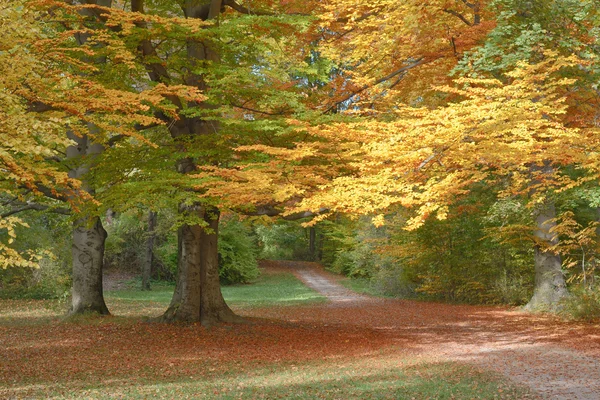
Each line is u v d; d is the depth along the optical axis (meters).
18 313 20.28
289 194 10.12
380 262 31.27
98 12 13.27
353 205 9.88
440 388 8.66
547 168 16.16
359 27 15.82
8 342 14.20
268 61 17.36
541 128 11.61
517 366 10.63
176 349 13.30
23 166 7.54
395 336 15.69
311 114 12.41
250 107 15.16
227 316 16.98
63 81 8.06
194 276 16.80
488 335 15.57
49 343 14.04
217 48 14.98
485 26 14.45
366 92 15.72
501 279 24.62
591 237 20.42
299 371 10.62
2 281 25.91
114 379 9.99
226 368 11.05
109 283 34.38
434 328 17.41
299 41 17.00
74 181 7.54
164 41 15.30
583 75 12.87
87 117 8.33
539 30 12.04
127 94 8.70
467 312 21.95
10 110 7.06
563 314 18.30
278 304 26.08
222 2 15.93
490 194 22.41
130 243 36.94
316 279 43.22
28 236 24.72
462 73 13.69
